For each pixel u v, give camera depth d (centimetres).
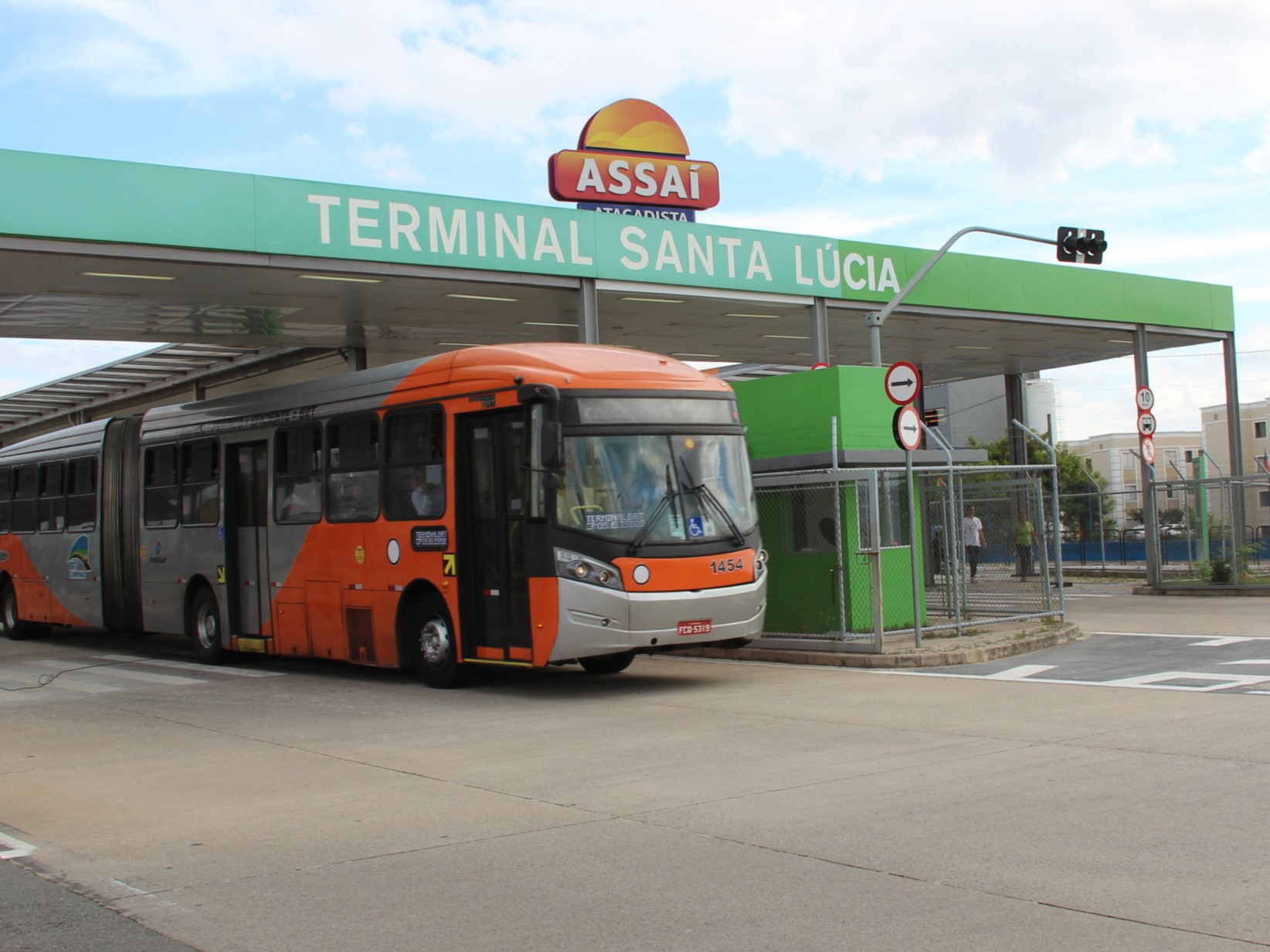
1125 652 1516
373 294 1991
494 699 1297
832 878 581
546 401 1211
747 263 2164
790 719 1082
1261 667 1314
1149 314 2820
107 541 1978
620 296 2127
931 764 846
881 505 1653
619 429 1262
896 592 1655
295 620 1583
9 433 3812
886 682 1320
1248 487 2691
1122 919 506
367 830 720
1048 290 2633
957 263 2481
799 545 1659
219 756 1000
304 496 1574
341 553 1502
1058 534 1769
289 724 1164
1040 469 1756
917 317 2544
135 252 1622
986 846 625
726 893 565
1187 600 2467
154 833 735
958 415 6488
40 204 1545
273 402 1638
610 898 565
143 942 529
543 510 1234
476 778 866
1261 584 2575
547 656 1227
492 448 1313
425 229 1816
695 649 1697
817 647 1555
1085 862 590
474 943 512
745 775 834
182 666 1752
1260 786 737
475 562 1338
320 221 1733
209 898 593
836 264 2294
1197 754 845
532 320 2344
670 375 1325
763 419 1761
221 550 1711
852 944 490
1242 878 556
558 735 1042
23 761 1006
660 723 1084
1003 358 3303
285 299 1995
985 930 500
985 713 1069
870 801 738
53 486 2162
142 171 1614
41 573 2198
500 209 1889
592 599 1214
